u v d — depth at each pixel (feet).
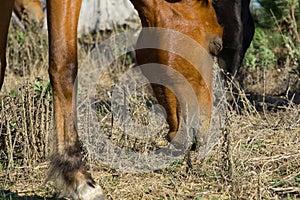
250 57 55.42
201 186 28.76
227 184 28.12
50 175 24.45
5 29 27.20
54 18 24.70
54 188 26.37
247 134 33.71
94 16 67.51
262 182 27.99
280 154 31.42
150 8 28.94
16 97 34.83
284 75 50.49
